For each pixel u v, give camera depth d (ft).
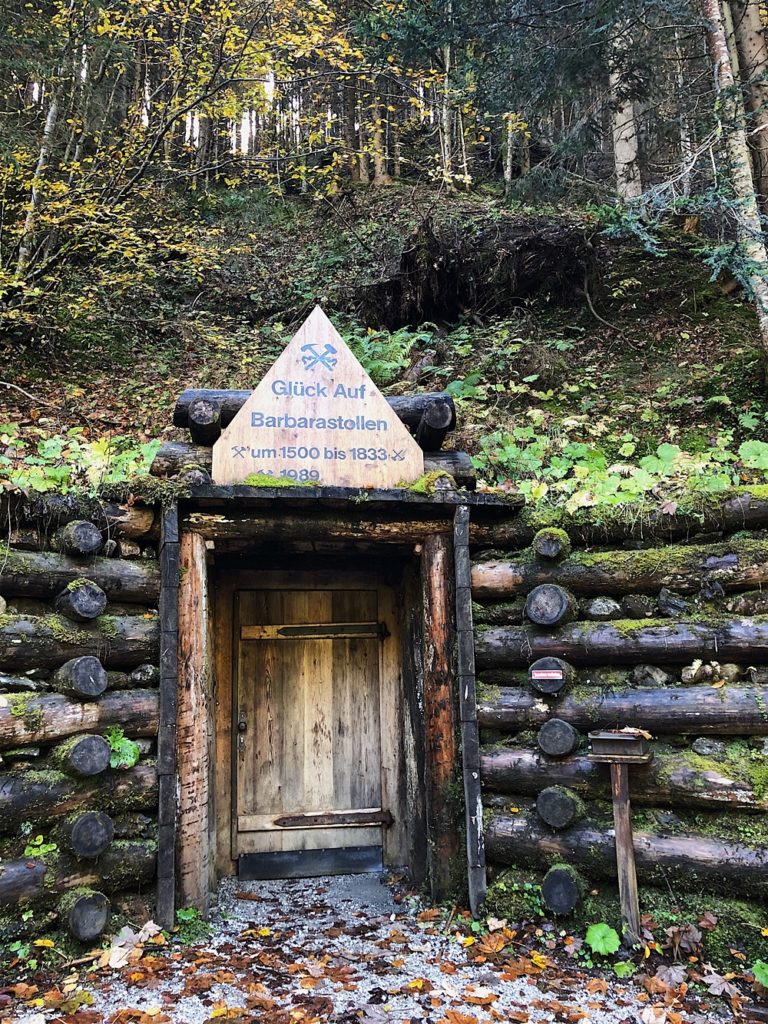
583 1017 9.80
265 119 51.11
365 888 15.02
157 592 13.66
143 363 29.48
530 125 33.17
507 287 31.53
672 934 11.31
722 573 13.00
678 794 12.11
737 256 21.12
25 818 11.19
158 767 12.53
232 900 14.28
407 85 33.78
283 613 16.63
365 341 27.96
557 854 12.57
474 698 13.61
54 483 13.48
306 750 16.30
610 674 13.42
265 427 13.75
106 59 34.14
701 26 25.76
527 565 14.28
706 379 26.00
